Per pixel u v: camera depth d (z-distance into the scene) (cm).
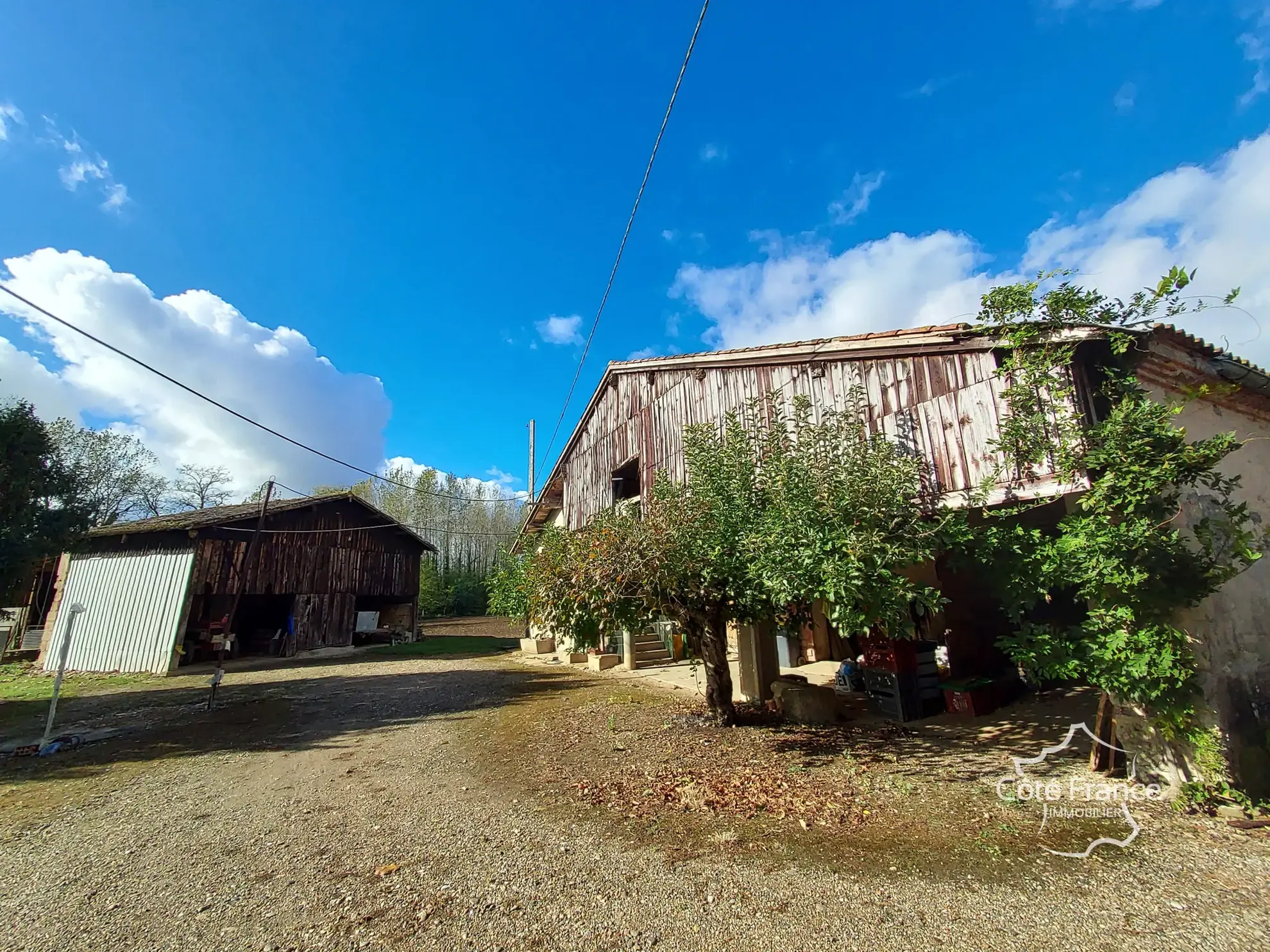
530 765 596
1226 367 538
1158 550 425
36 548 990
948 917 299
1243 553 439
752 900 321
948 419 577
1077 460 453
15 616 1930
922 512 573
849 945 279
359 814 479
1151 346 479
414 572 2467
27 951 297
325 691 1162
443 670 1467
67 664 1648
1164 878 330
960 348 567
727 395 934
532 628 1939
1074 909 302
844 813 440
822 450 636
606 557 629
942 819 421
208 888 357
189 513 2044
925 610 757
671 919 305
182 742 757
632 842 402
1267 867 337
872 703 792
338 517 2166
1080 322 472
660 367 1122
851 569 482
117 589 1678
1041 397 492
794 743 633
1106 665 432
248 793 546
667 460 1094
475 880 354
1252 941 271
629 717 794
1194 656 419
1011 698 753
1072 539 447
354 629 2170
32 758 690
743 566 602
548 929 299
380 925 308
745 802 469
